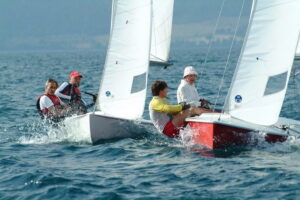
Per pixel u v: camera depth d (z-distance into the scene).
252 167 24.97
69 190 22.30
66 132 33.59
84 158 28.17
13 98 60.38
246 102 28.17
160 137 31.55
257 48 28.02
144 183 23.20
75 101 35.69
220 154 27.67
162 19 40.16
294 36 27.72
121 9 33.03
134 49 32.94
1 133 36.59
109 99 32.97
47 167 26.19
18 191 22.56
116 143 31.30
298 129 30.41
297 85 63.34
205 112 30.36
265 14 27.97
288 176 23.31
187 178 23.73
